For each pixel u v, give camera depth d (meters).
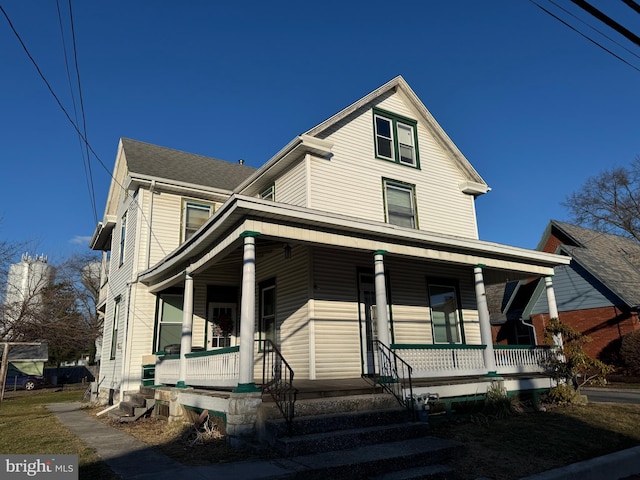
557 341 12.64
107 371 15.91
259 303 12.84
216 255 9.32
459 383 9.64
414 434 7.22
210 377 8.84
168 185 14.59
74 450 7.19
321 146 11.82
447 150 14.95
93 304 43.16
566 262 13.38
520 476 5.90
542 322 22.09
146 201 14.41
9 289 28.05
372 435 6.71
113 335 15.84
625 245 26.53
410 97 14.54
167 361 11.59
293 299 11.36
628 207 33.00
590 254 21.92
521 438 7.87
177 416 9.56
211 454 6.48
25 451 7.14
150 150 16.91
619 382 17.64
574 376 11.73
